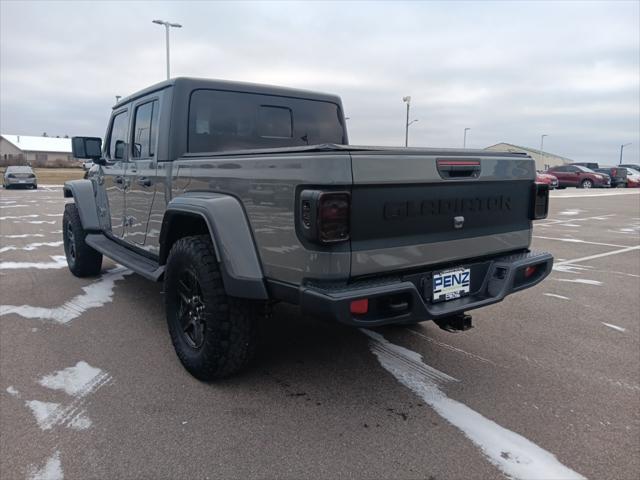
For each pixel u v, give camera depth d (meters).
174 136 4.11
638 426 3.00
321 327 4.64
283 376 3.59
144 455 2.64
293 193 2.75
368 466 2.58
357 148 2.76
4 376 3.54
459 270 3.29
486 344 4.30
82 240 6.12
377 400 3.27
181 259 3.45
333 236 2.60
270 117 4.68
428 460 2.63
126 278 6.40
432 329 4.65
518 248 3.69
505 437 2.86
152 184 4.34
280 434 2.85
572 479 2.51
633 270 7.40
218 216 3.17
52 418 2.98
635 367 3.85
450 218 3.14
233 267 3.07
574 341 4.39
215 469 2.53
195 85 4.20
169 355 3.94
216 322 3.23
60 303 5.27
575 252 8.99
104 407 3.12
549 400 3.30
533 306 5.48
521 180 3.59
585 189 31.64
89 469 2.52
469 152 3.19
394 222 2.85
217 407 3.14
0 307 5.12
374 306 2.75
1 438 2.77
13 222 12.77
